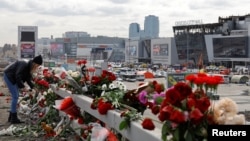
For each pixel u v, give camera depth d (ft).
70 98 24.53
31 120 33.63
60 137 25.91
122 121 14.99
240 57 339.16
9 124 32.42
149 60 440.86
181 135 10.58
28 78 32.91
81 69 29.01
